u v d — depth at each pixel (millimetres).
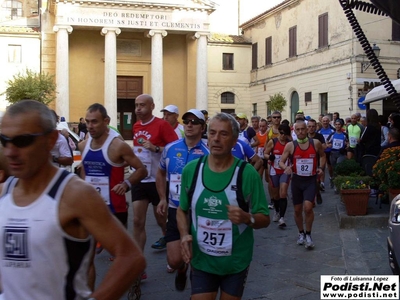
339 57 28984
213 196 3654
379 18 27281
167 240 5141
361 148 12180
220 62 40344
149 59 36562
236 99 40781
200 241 3709
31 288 2090
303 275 6461
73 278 2143
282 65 35844
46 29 34094
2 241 2115
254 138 12258
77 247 2152
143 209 6492
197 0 34656
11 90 29828
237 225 3656
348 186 9133
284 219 10430
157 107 33969
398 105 5598
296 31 33875
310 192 7855
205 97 35125
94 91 35375
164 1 34031
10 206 2148
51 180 2170
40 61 34031
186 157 5488
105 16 33062
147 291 5953
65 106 32312
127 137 37156
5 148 2127
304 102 33062
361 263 6773
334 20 29438
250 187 3660
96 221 2135
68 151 7656
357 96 27453
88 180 5438
